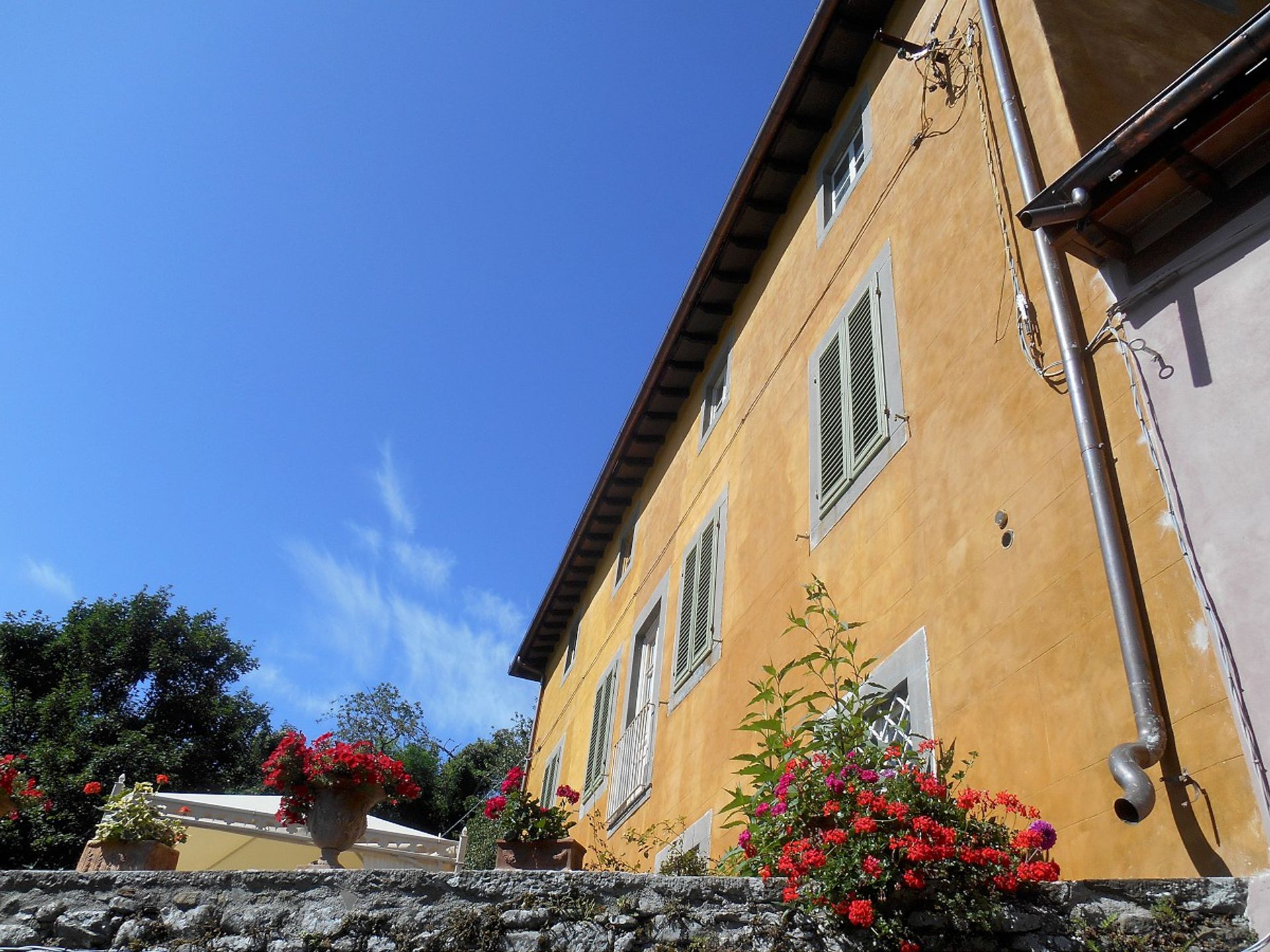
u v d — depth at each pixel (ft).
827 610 25.44
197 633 92.17
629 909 14.34
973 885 13.58
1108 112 20.90
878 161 29.86
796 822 15.19
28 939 14.43
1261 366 14.60
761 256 39.45
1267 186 15.46
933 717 19.80
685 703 34.73
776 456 32.27
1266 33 14.23
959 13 26.61
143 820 24.09
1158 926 12.76
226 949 14.12
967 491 20.76
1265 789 12.71
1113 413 17.02
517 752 110.93
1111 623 15.97
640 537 48.52
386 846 34.71
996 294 21.57
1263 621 13.35
